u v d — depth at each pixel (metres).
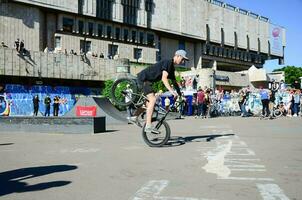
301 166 5.42
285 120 18.88
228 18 78.12
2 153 7.09
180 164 5.63
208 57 73.50
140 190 4.04
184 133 11.02
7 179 4.66
